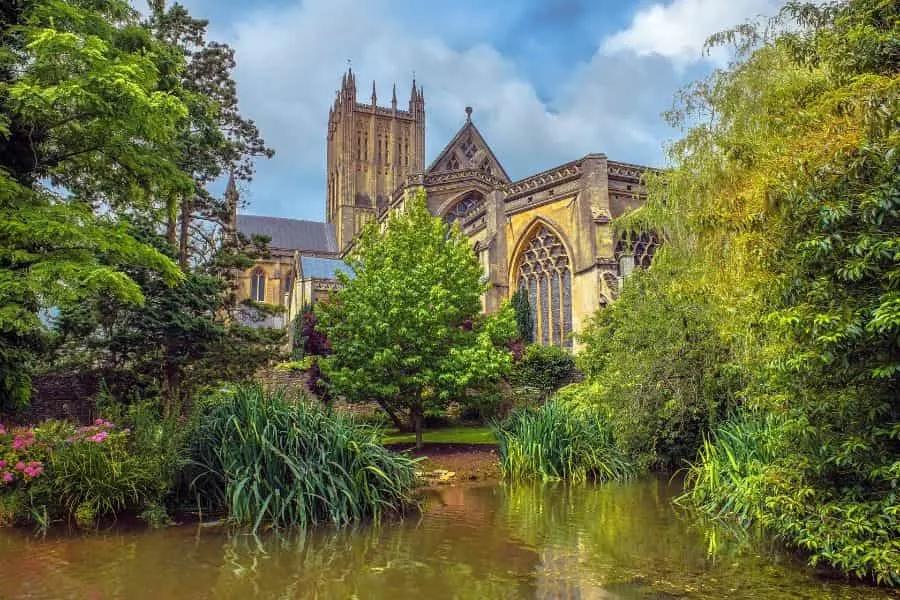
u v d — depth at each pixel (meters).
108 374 20.42
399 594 6.64
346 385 19.59
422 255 21.62
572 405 18.70
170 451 10.86
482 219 40.97
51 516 10.06
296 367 29.11
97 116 12.34
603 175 32.56
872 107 6.23
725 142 10.55
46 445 10.55
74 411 20.27
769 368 8.06
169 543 8.82
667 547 8.57
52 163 14.30
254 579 7.18
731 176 11.20
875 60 6.98
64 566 7.70
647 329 14.97
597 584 6.95
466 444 21.23
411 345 19.73
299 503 9.80
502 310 22.27
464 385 19.33
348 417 12.16
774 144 8.55
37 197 12.58
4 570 7.54
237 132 27.17
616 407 15.00
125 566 7.69
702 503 11.48
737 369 12.58
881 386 6.75
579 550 8.44
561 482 14.69
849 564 6.92
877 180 6.28
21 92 10.38
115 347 20.12
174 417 11.91
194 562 7.86
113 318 20.02
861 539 6.82
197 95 15.96
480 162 56.34
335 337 20.81
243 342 23.11
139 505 10.45
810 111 7.48
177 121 14.29
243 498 9.98
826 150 6.52
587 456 15.24
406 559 8.00
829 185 6.55
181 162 22.16
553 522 10.23
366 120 89.25
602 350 20.45
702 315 13.93
